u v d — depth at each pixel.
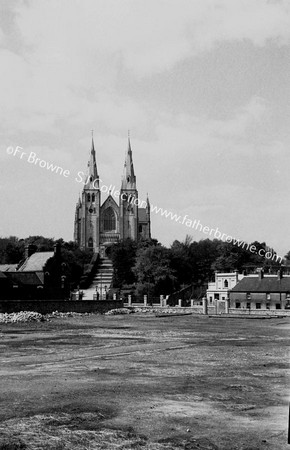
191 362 35.44
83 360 36.31
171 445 16.73
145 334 59.47
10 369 31.94
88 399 23.12
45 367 32.81
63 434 17.84
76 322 82.69
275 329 68.50
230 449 16.34
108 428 18.62
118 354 39.94
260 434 17.95
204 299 114.31
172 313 111.75
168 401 22.92
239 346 46.50
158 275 156.38
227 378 28.88
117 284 193.00
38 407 21.58
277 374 30.36
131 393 24.52
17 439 17.27
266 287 122.38
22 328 68.81
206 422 19.47
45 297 119.12
